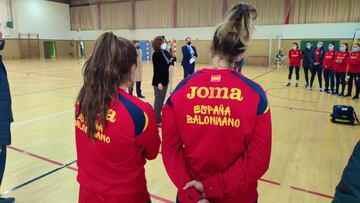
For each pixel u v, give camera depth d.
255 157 0.92
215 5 16.94
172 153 1.05
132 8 19.70
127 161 1.09
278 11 15.96
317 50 7.83
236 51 0.96
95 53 1.09
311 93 7.54
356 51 6.69
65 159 3.04
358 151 0.80
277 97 6.94
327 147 3.52
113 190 1.09
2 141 2.00
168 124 1.03
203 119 0.95
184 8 18.31
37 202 2.21
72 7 22.97
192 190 0.99
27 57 21.02
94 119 1.06
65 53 23.69
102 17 20.83
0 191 2.36
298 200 2.29
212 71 0.98
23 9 20.25
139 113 1.06
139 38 20.09
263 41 16.69
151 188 2.48
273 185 2.54
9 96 2.02
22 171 2.74
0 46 2.00
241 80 0.95
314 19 15.30
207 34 17.80
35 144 3.48
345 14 14.49
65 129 4.12
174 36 19.02
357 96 6.73
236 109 0.91
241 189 1.01
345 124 4.59
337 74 7.19
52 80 9.62
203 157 0.98
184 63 7.30
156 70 3.90
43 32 21.73
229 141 0.94
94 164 1.11
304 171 2.83
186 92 0.98
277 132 4.13
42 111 5.22
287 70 14.41
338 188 0.84
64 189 2.42
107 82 1.05
